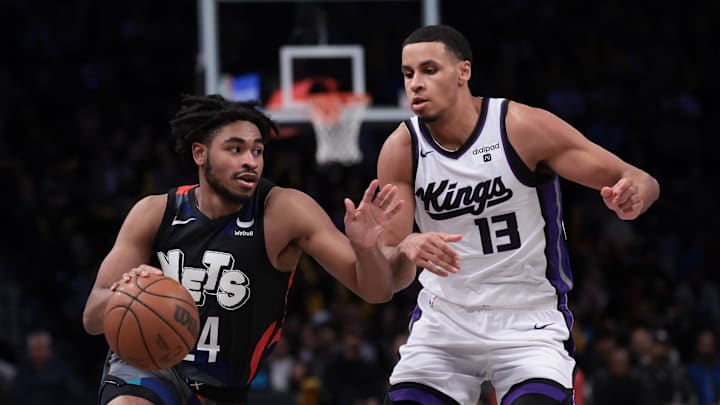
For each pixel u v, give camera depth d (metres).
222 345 6.26
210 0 14.38
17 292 17.89
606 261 18.53
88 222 18.42
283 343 15.27
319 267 18.16
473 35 22.77
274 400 13.30
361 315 16.69
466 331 6.45
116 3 22.84
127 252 6.27
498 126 6.29
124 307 5.80
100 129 20.97
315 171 19.41
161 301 5.80
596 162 6.14
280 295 6.35
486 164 6.29
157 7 22.95
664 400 14.15
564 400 6.17
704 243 19.83
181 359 5.91
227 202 6.20
